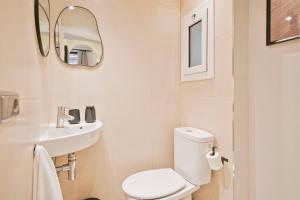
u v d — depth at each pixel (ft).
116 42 5.28
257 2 2.38
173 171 5.24
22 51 2.15
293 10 2.14
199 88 5.17
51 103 4.54
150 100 5.74
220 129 4.41
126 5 5.40
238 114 2.41
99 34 5.07
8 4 1.68
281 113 2.12
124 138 5.41
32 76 2.67
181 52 5.97
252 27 2.41
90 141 3.91
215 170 4.56
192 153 4.61
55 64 4.60
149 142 5.74
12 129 1.65
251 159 2.43
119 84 5.34
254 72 2.38
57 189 2.61
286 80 2.09
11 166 1.61
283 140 2.10
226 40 4.22
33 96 2.69
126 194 4.15
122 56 5.36
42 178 2.43
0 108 1.32
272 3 2.25
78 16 4.84
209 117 4.79
